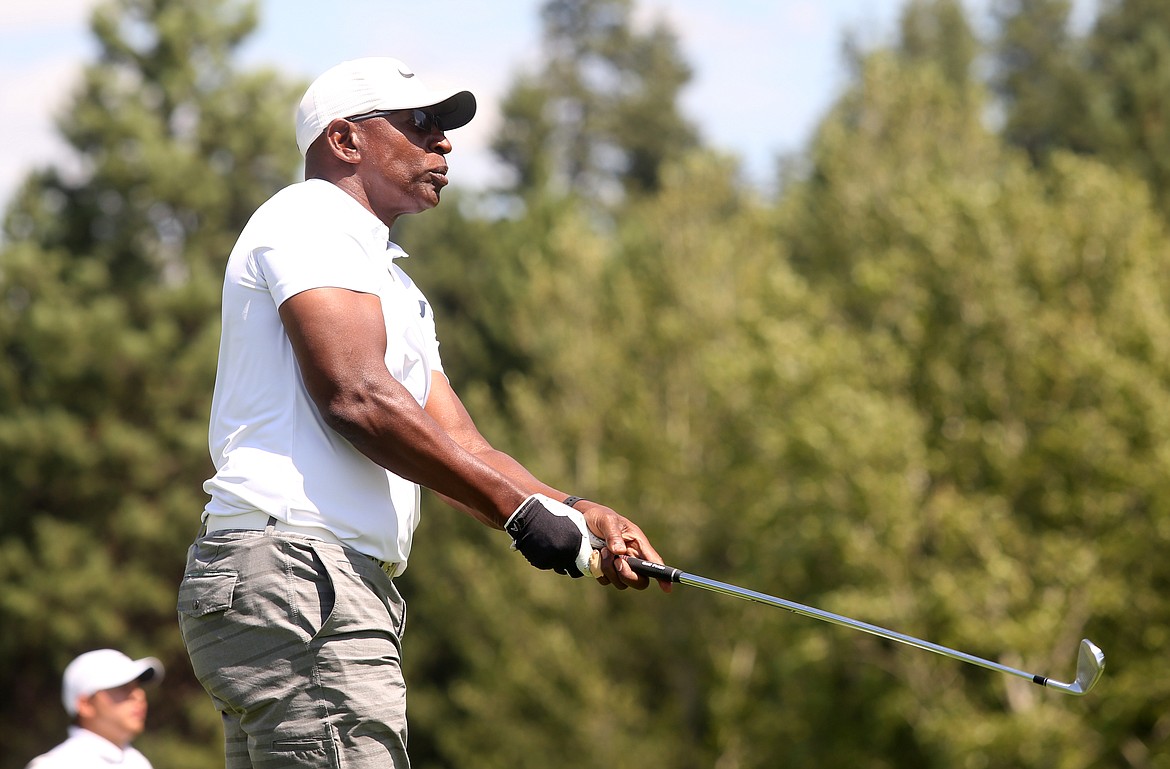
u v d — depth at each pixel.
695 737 87.19
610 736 83.88
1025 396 69.56
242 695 9.28
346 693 9.27
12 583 98.25
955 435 71.38
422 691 103.88
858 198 87.19
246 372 9.66
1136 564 67.19
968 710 64.44
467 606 96.75
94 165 105.50
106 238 107.06
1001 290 69.69
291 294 9.38
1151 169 111.75
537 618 88.94
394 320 10.07
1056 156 76.88
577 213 126.94
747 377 72.50
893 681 69.94
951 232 71.88
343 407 9.26
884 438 64.88
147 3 111.00
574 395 92.19
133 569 100.25
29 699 100.69
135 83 110.00
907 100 91.38
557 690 86.06
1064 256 70.38
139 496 102.31
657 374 91.44
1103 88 132.62
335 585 9.31
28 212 106.62
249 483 9.45
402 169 10.21
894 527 64.81
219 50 111.56
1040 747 61.75
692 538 86.62
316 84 10.28
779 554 71.94
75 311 101.25
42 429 99.75
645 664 90.44
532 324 96.69
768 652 81.88
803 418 66.62
